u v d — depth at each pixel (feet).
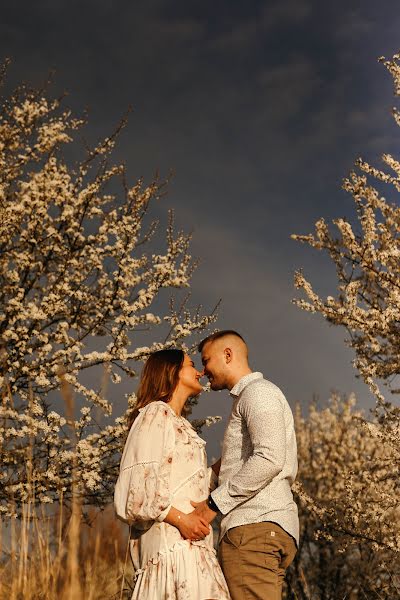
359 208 21.39
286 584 32.48
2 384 19.24
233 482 11.62
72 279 22.06
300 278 21.80
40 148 22.48
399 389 21.57
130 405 20.39
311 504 24.56
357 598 29.58
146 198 22.47
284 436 11.80
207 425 21.33
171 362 12.05
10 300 20.38
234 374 13.25
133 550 11.10
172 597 10.40
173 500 11.00
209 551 10.94
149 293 21.59
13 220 21.22
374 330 21.20
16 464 18.37
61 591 10.68
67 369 20.36
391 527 23.02
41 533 11.14
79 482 18.78
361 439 35.37
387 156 20.90
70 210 21.61
